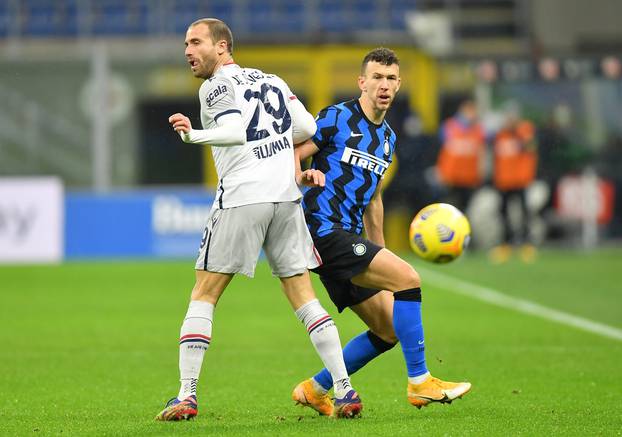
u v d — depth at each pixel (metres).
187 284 58.00
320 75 80.25
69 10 93.62
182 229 74.50
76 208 73.69
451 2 97.12
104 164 78.38
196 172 87.19
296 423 22.30
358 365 24.25
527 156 73.06
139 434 21.00
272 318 44.22
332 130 23.53
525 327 41.06
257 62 80.25
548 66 78.75
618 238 80.88
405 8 94.06
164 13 93.81
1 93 85.62
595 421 22.55
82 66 85.56
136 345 36.69
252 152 22.61
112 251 74.06
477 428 21.55
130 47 88.94
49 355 34.38
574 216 80.00
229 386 28.48
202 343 22.78
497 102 79.50
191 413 22.72
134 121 86.00
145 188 86.75
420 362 22.94
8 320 43.72
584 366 31.59
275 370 31.30
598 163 79.69
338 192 23.42
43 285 57.84
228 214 22.55
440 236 24.34
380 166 23.73
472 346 36.09
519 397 26.16
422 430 21.25
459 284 57.66
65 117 85.88
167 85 85.81
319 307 22.98
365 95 23.73
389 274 22.69
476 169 74.44
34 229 72.44
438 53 79.31
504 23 97.25
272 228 22.89
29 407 25.08
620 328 40.66
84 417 23.58
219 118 21.89
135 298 51.81
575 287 55.41
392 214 77.38
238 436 20.64
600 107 79.25
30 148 85.94
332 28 93.75
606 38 95.94
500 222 74.94
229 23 93.94
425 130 79.12
